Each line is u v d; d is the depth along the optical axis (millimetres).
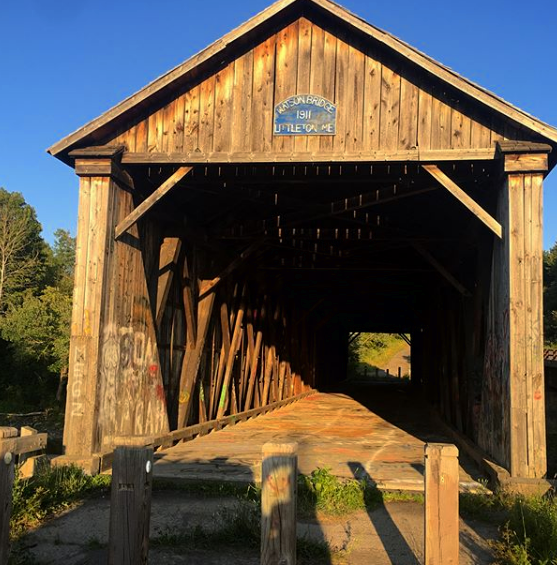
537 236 6320
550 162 6832
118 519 2713
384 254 13766
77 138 6984
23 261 33562
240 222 10750
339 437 10336
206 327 10219
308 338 23891
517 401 6090
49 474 5824
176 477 6406
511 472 6008
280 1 6938
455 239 9766
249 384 13742
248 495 5910
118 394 7207
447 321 12297
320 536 4695
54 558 4164
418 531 4867
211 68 7258
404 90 6895
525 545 4012
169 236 8859
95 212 6961
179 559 4180
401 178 7480
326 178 7641
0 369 25188
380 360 60844
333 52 7086
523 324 6199
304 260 13461
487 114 6688
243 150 7086
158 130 7262
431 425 12844
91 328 6727
